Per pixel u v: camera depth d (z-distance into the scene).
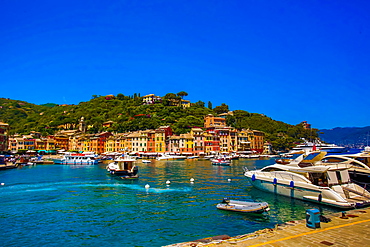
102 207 36.34
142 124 191.88
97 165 113.00
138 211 34.25
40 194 45.12
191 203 38.22
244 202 34.38
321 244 17.50
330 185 37.16
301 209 33.91
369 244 17.52
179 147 158.88
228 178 65.00
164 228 27.88
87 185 54.09
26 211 34.56
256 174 46.19
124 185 54.03
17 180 62.09
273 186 42.31
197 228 27.77
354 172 44.66
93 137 180.50
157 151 164.88
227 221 29.89
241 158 158.12
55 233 26.67
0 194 45.16
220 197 42.00
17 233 26.75
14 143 166.62
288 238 18.53
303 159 48.03
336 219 22.86
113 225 28.94
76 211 34.50
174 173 76.50
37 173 78.69
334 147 134.25
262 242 17.84
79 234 26.34
